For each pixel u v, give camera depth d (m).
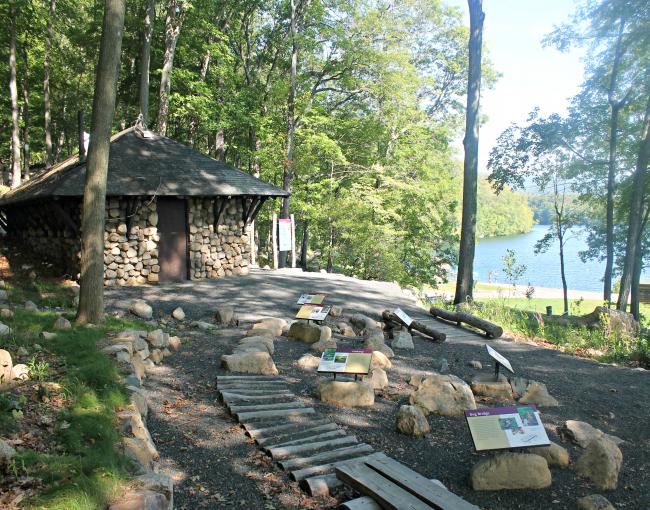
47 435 4.16
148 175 15.21
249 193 16.42
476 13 17.34
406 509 3.98
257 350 8.35
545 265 74.38
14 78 25.38
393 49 28.59
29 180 19.28
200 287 14.85
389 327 11.79
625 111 25.19
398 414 6.27
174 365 8.01
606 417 7.15
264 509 4.38
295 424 6.09
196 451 5.33
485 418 5.23
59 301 11.01
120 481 3.64
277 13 29.28
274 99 26.81
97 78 8.44
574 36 23.70
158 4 26.92
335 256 27.17
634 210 21.62
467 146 17.62
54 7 28.16
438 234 31.70
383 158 29.27
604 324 13.79
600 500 4.71
